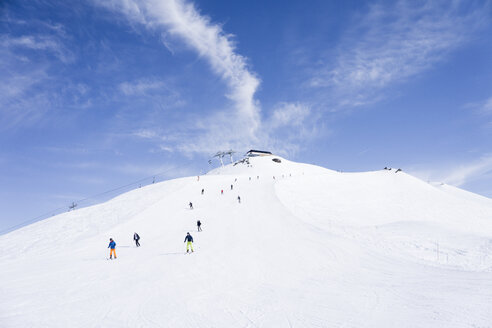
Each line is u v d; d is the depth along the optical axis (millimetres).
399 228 27953
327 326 8883
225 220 37781
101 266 19484
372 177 87375
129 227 37531
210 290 13250
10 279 16422
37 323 9859
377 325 8773
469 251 19234
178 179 77875
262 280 14727
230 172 143000
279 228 31000
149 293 13000
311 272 16156
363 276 15102
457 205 67312
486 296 10828
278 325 9164
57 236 39281
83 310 11062
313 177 80438
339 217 48312
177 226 37094
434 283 13164
